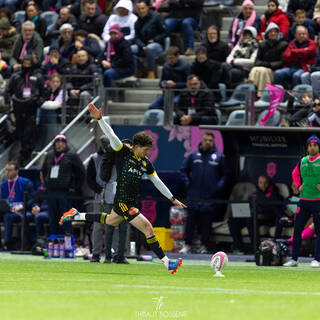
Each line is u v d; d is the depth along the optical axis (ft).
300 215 154.61
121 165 113.80
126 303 70.18
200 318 59.72
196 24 261.44
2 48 261.65
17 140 221.66
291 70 223.51
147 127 215.92
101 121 111.96
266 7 265.13
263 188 198.80
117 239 162.81
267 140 204.85
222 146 214.07
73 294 78.79
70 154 194.70
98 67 238.07
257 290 91.30
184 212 202.90
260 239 197.57
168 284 98.12
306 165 151.84
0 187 211.20
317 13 248.11
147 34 255.29
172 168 213.87
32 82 217.36
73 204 196.44
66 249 168.55
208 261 168.35
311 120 198.59
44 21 267.39
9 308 64.34
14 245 205.57
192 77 214.69
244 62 229.66
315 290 94.17
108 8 280.51
